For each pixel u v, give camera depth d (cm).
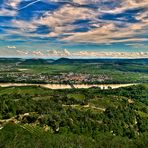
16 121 19912
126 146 18500
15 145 16688
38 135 18038
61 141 17462
